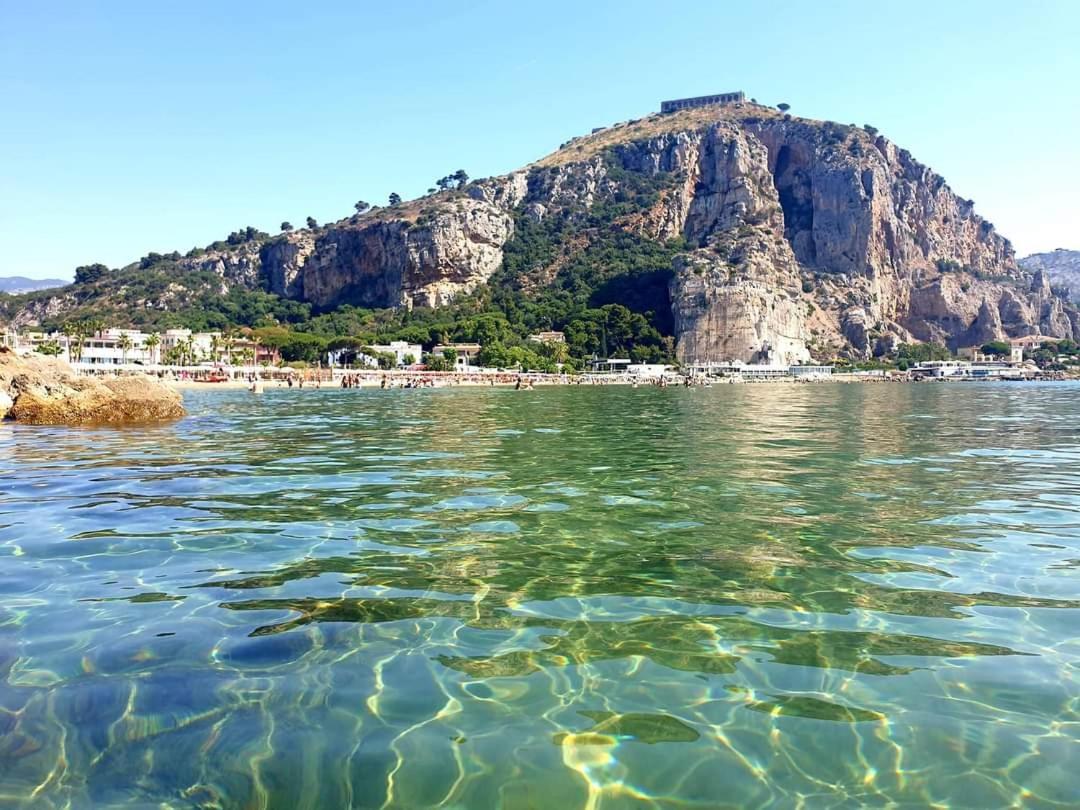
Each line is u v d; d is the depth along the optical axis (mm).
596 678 5754
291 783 4398
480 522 11055
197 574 8336
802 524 10898
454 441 24188
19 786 4371
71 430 27141
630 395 78938
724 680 5715
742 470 16875
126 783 4398
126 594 7617
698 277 182000
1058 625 6738
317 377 116812
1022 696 5402
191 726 5020
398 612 7145
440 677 5762
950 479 15422
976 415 40312
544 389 105875
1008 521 11117
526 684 5656
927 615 7039
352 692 5508
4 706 5258
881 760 4629
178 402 34312
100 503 12523
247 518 11312
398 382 117938
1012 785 4371
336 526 10766
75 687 5535
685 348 176750
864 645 6332
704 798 4273
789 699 5406
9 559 8922
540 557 9094
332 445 22766
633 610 7215
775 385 137875
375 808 4164
